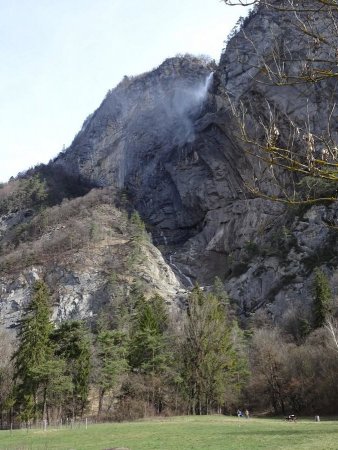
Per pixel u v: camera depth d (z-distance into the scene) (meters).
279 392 55.88
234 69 120.19
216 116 123.56
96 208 145.62
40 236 138.12
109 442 27.78
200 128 133.50
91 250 117.69
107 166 187.50
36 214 157.00
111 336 53.91
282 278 88.19
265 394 58.56
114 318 86.00
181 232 139.25
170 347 57.03
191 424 38.62
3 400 54.22
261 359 58.06
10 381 55.41
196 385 53.75
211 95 139.50
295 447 20.83
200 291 63.66
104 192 159.38
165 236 139.75
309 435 25.77
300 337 65.38
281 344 60.84
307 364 53.69
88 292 103.00
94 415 53.97
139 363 54.88
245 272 97.31
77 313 98.62
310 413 52.97
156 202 148.00
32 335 47.88
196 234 135.00
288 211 102.31
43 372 44.69
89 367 53.44
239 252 112.38
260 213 112.50
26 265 119.12
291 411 55.53
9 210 172.38
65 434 34.66
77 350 51.84
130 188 162.12
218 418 46.72
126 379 52.47
